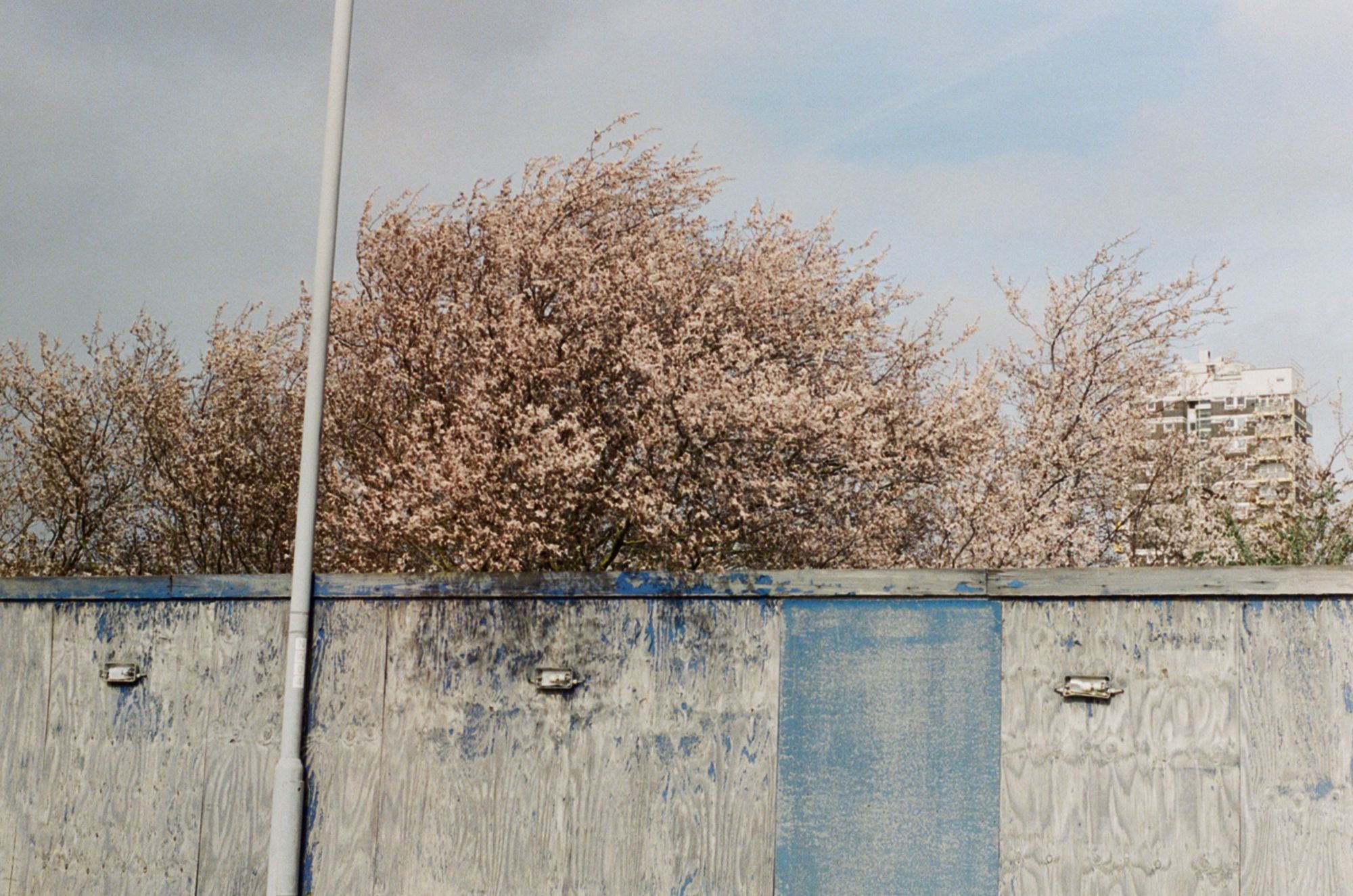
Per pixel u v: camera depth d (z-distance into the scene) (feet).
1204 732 21.24
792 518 35.58
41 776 27.22
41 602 27.78
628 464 33.78
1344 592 20.56
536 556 32.50
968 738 22.49
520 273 36.40
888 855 22.62
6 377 47.21
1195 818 21.09
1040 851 21.85
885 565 37.58
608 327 35.24
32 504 47.65
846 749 23.08
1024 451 39.60
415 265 36.73
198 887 26.18
